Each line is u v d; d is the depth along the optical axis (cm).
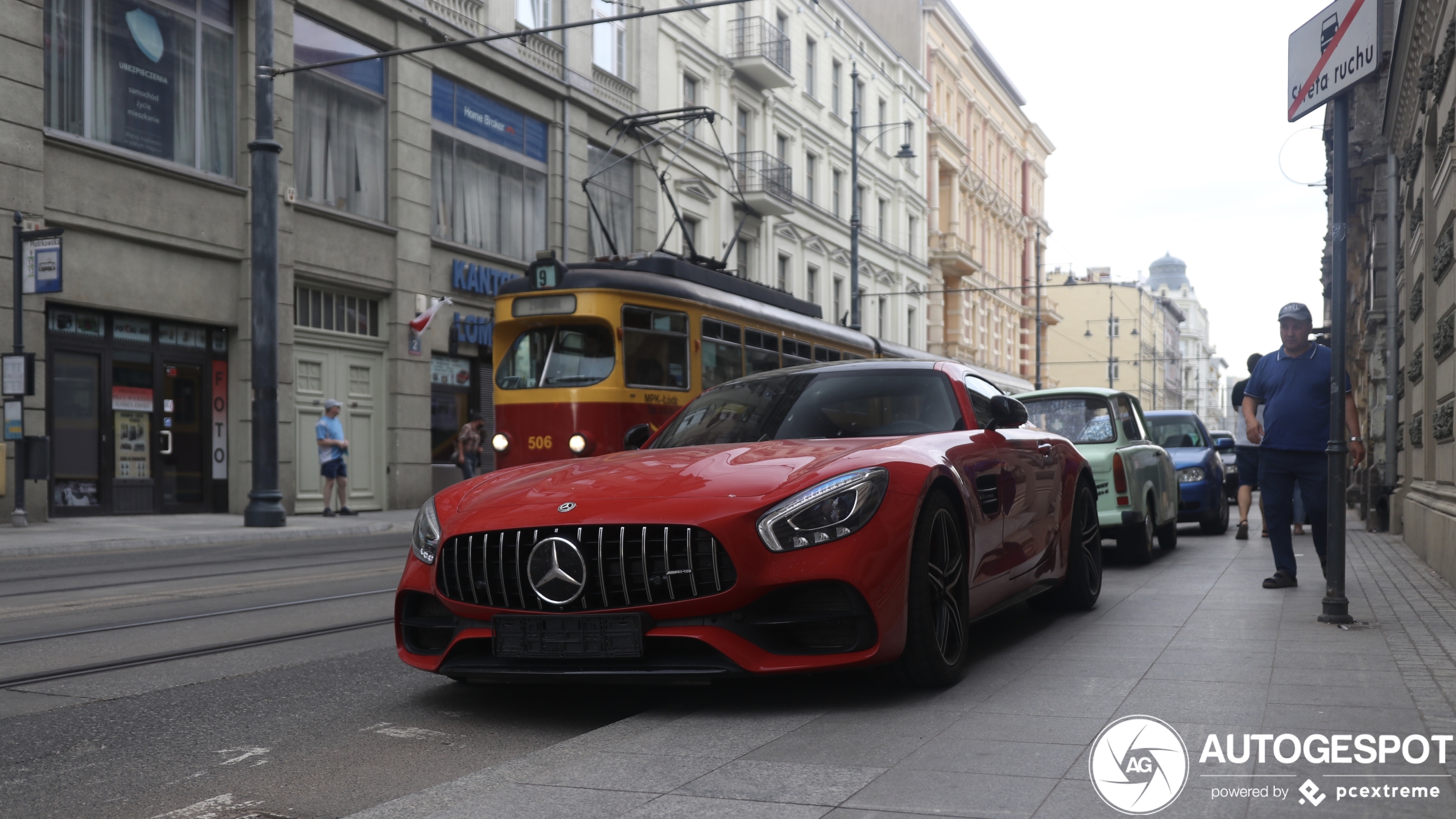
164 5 1744
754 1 3391
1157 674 484
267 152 1622
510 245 2444
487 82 2350
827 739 389
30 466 1475
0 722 468
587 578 427
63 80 1593
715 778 344
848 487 437
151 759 409
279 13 1892
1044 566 625
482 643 456
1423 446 1122
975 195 5572
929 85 4975
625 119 1912
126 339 1700
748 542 421
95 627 717
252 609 791
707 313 1442
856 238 3291
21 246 1474
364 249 2062
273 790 369
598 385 1311
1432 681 457
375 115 2112
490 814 315
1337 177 628
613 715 463
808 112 3791
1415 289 1191
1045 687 466
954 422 567
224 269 1836
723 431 571
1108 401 1039
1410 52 1141
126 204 1662
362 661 591
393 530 1731
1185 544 1265
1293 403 773
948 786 330
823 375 607
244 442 1848
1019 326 6488
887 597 431
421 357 2183
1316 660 506
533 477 494
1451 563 792
